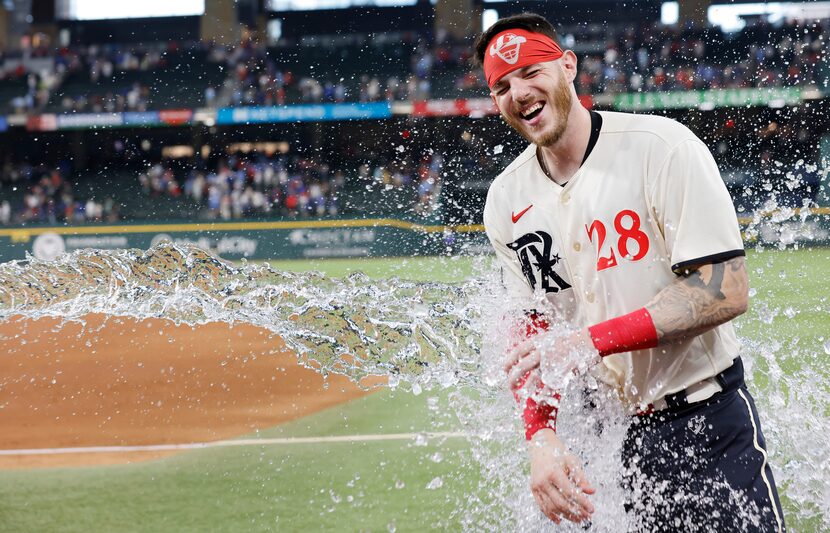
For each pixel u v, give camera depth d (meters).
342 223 18.92
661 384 1.99
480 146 22.73
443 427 4.36
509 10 27.28
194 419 4.97
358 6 29.06
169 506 3.39
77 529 3.15
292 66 25.55
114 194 23.56
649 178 1.89
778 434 2.73
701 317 1.80
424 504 3.21
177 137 25.42
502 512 2.80
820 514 2.83
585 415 2.15
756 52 22.41
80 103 24.66
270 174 22.98
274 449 4.17
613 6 27.11
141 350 7.42
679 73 22.03
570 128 1.97
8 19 30.41
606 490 2.09
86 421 5.09
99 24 30.86
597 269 1.98
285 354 6.98
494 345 2.25
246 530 3.07
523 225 2.10
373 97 23.78
